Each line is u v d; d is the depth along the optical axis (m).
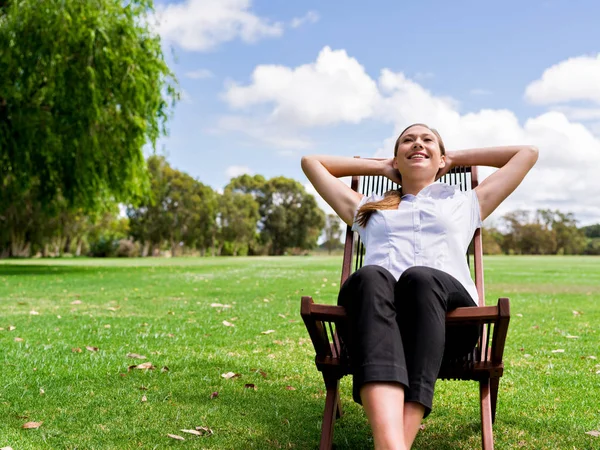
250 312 6.36
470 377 2.03
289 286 10.01
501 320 1.82
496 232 72.12
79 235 45.16
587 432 2.46
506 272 16.14
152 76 14.95
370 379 1.70
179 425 2.51
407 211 2.36
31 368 3.50
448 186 2.47
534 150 2.52
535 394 3.09
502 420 2.66
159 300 7.66
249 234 56.44
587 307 7.02
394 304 1.97
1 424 2.49
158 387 3.12
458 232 2.33
